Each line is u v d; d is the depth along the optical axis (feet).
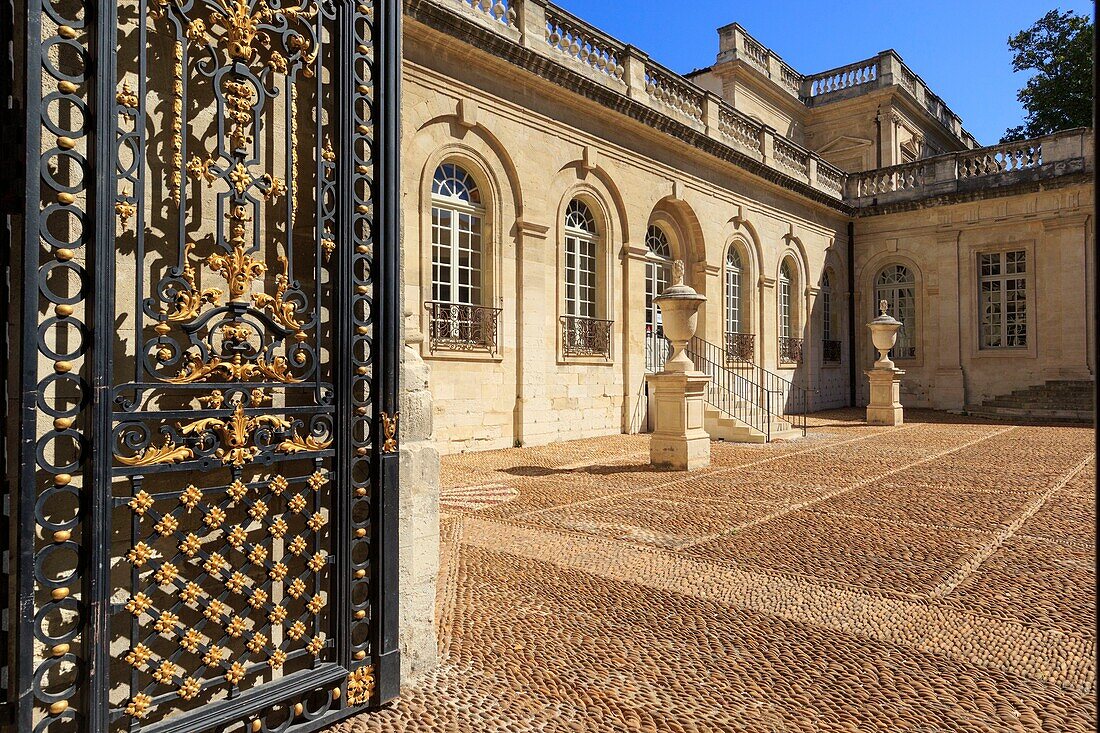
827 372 81.56
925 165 80.79
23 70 6.92
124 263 8.28
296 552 9.57
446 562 19.02
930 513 25.05
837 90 96.73
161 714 8.70
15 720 6.95
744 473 34.60
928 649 13.15
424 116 40.34
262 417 9.04
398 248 10.67
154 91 8.57
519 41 45.83
